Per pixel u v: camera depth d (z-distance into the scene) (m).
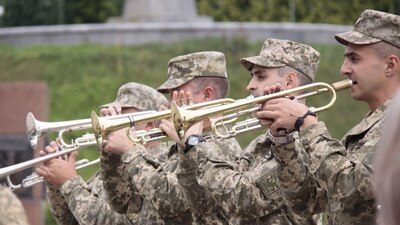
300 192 12.12
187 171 13.59
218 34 44.81
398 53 12.45
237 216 13.57
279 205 13.44
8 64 44.38
